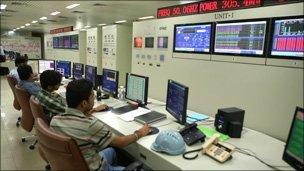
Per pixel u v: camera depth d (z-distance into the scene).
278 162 1.68
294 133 1.42
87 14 9.01
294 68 2.10
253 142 2.04
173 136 1.79
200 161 1.65
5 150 3.33
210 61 2.86
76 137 1.58
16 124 4.37
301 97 2.07
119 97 3.38
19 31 19.53
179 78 3.32
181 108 2.27
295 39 2.08
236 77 2.59
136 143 1.92
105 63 7.35
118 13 8.61
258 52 2.36
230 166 1.59
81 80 1.73
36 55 18.84
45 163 2.99
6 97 6.46
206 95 2.95
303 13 2.03
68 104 1.69
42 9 7.97
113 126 2.27
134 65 4.24
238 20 2.52
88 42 8.33
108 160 2.01
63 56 10.16
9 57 10.77
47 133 1.44
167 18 3.45
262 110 2.37
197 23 2.99
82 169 1.46
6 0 6.52
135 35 4.16
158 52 3.66
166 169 1.66
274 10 2.24
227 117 2.13
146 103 2.84
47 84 2.67
